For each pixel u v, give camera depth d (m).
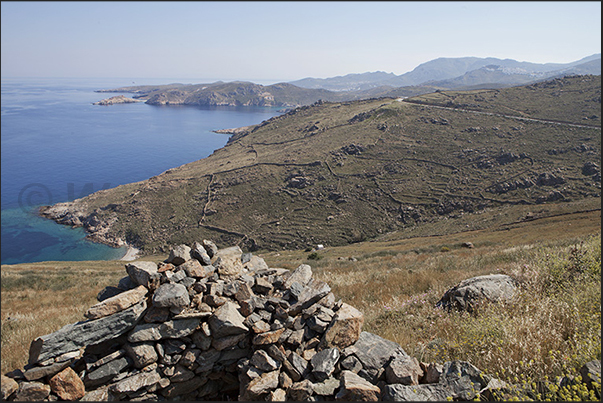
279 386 5.49
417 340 7.23
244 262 8.08
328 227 120.56
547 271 9.45
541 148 128.25
